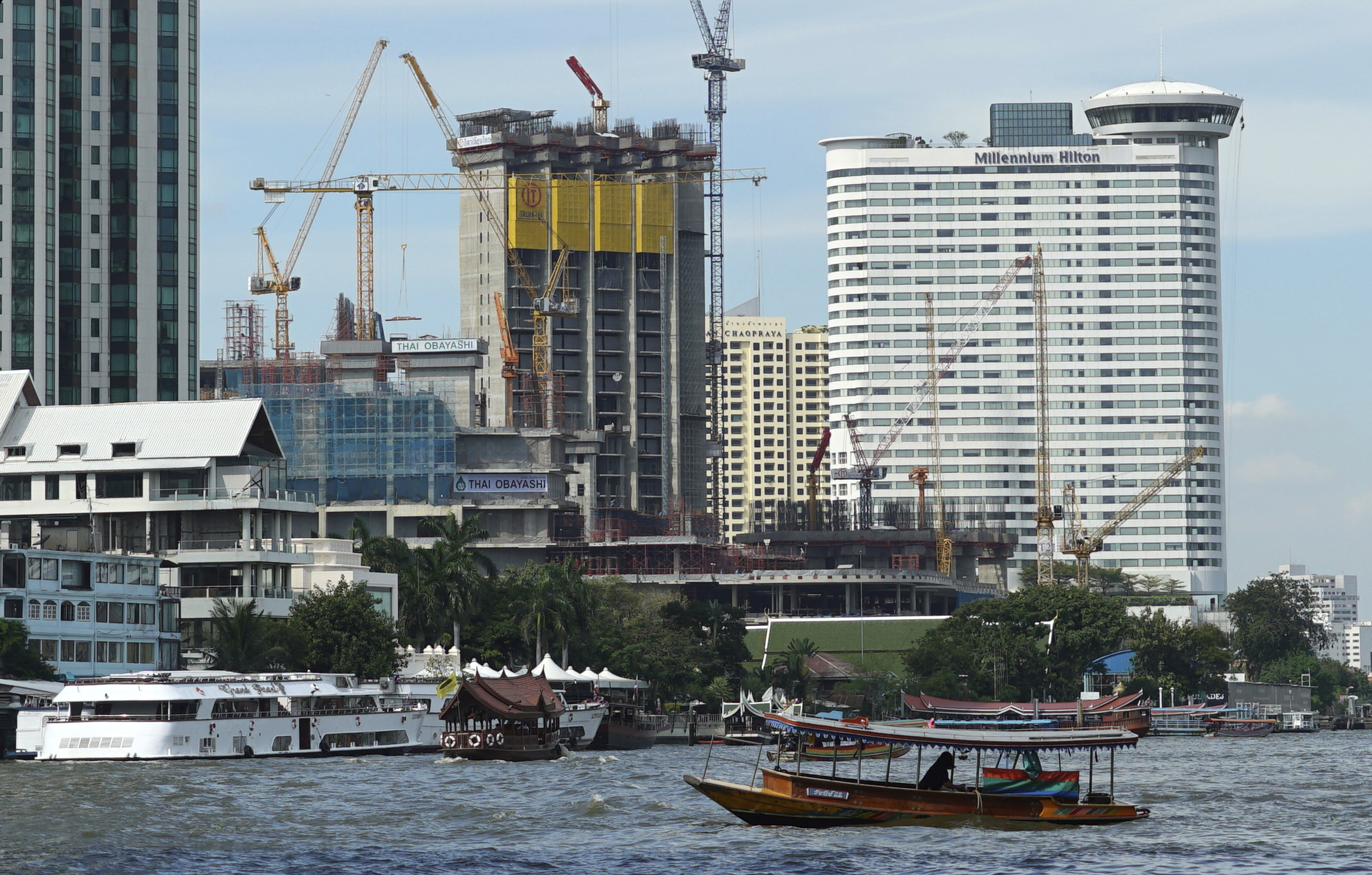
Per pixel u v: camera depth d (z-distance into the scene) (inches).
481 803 6993.1
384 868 5319.9
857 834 6043.3
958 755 6441.9
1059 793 6318.9
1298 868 5398.6
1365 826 6456.7
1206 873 5310.0
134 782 7578.7
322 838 5910.4
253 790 7377.0
